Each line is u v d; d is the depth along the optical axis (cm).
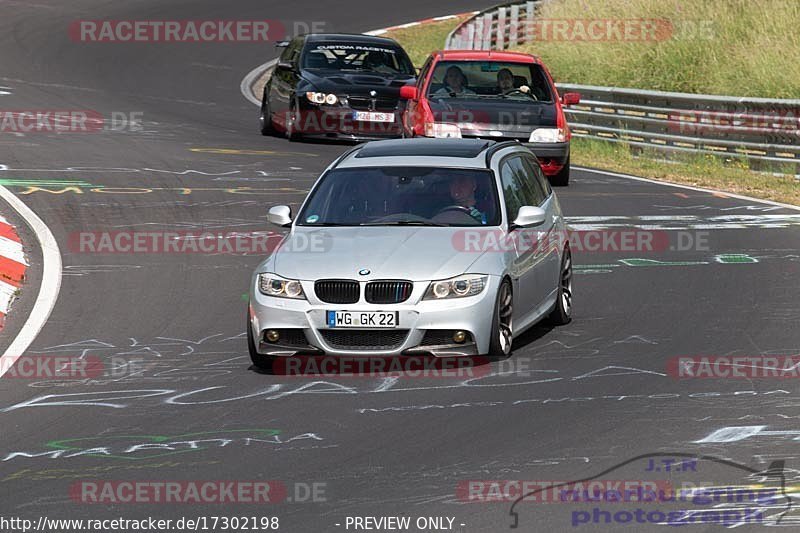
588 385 3272
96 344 3784
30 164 6975
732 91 9988
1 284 4453
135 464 2659
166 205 6022
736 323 3975
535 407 3067
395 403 3122
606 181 7294
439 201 3794
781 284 4578
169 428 2933
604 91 8894
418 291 3419
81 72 11419
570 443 2767
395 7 16100
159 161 7319
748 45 10738
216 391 3266
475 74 10356
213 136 8606
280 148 8169
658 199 6606
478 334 3444
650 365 3475
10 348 3741
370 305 3409
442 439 2809
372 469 2600
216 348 3741
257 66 12512
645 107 8569
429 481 2517
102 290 4469
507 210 3791
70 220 5600
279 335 3472
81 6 15300
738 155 7856
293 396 3206
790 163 7494
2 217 5522
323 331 3438
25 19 14162
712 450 2706
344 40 8912
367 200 3828
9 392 3278
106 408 3114
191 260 4962
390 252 3531
